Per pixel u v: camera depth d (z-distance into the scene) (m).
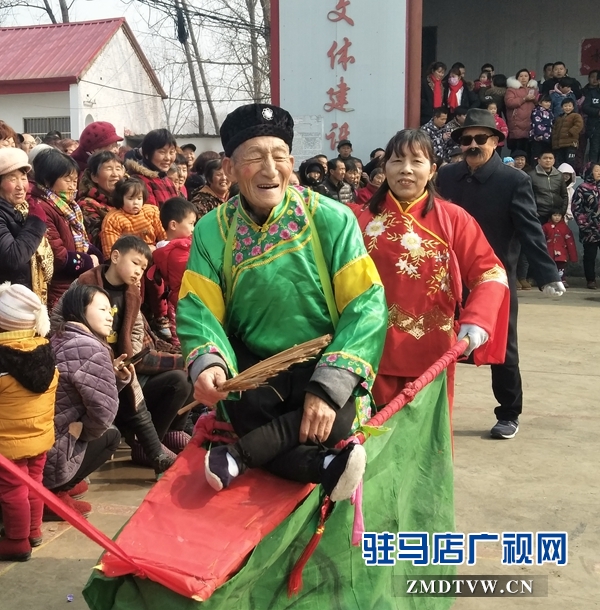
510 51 14.47
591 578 3.25
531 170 11.23
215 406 2.52
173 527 2.12
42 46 18.52
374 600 2.63
